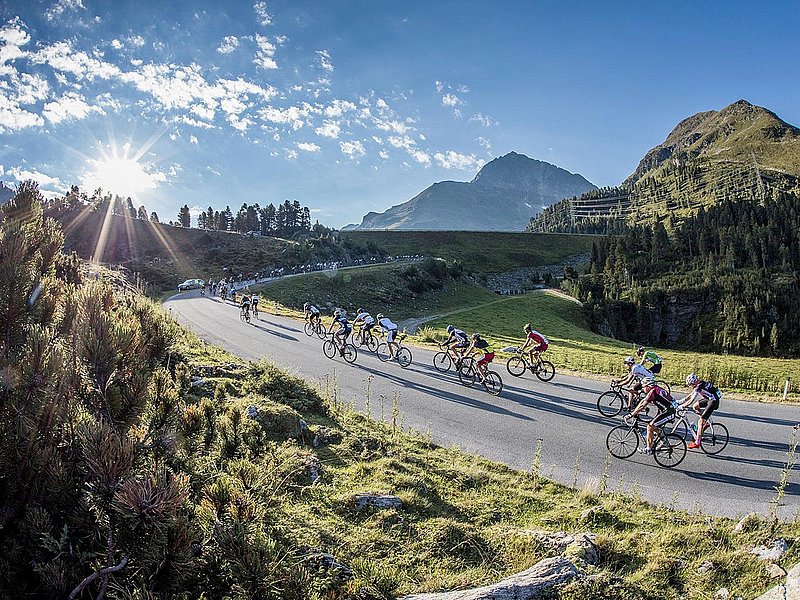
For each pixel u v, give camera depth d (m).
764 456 12.63
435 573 6.43
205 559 4.07
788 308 119.19
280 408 11.27
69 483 4.16
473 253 179.00
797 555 6.80
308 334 34.44
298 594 4.47
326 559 6.13
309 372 21.62
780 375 29.55
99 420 4.40
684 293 130.25
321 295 78.00
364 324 28.31
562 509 8.81
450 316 74.19
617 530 8.12
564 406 17.38
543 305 103.62
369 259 128.88
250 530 4.38
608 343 60.47
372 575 6.06
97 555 4.03
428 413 15.85
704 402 11.85
